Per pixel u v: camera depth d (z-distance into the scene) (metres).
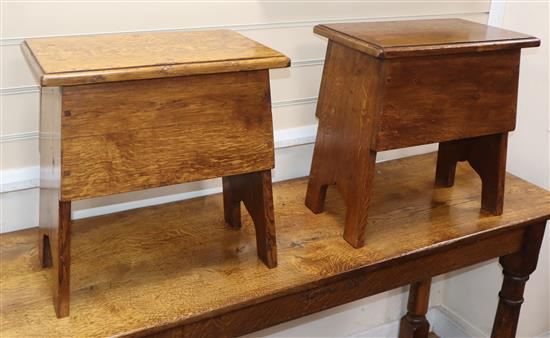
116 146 1.01
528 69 1.75
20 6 1.20
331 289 1.26
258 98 1.12
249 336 1.79
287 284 1.18
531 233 1.53
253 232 1.37
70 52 1.05
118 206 1.45
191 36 1.23
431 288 2.14
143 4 1.32
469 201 1.56
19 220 1.36
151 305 1.10
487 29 1.40
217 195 1.56
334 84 1.34
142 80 1.00
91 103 0.98
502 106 1.37
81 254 1.25
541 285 1.94
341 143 1.33
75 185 1.00
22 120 1.29
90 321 1.05
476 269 2.01
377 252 1.30
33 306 1.09
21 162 1.32
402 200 1.55
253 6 1.46
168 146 1.06
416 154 1.89
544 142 1.75
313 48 1.58
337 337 2.00
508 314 1.66
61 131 0.97
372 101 1.22
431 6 1.73
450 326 2.16
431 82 1.24
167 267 1.22
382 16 1.66
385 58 1.16
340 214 1.48
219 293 1.15
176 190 1.52
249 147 1.13
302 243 1.33
